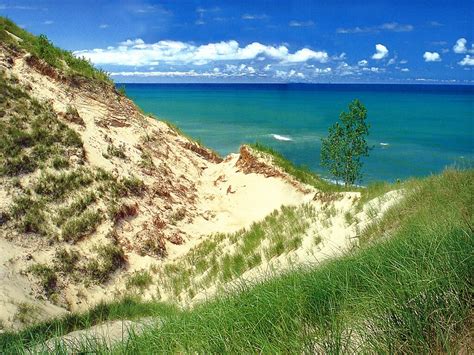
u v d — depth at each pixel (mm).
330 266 6266
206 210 22672
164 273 16672
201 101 169000
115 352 4973
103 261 16312
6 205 16000
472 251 4297
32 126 19578
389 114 115812
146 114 28844
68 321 10422
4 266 13938
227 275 14039
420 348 3316
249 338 4203
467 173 11195
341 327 3785
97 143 21609
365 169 49125
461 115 113812
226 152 54719
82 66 26297
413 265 4531
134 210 19359
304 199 22375
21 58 23078
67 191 17953
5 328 11359
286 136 69875
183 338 4836
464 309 3617
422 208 9859
